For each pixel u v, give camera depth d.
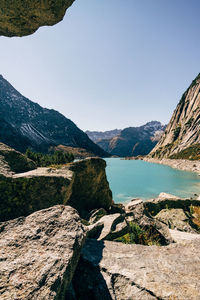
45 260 4.01
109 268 4.91
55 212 5.91
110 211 20.36
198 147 120.62
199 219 18.05
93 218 15.20
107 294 4.29
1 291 3.19
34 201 8.32
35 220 5.42
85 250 5.79
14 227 5.05
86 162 17.23
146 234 10.54
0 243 4.37
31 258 4.02
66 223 5.46
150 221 12.16
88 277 4.82
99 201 19.39
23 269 3.71
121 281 4.52
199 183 55.31
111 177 72.19
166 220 16.59
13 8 10.70
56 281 3.56
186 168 95.00
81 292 4.59
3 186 7.67
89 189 17.89
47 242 4.61
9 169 8.87
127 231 10.55
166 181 60.19
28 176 8.54
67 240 4.76
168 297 3.83
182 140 157.88
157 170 97.69
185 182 57.69
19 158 10.05
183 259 5.04
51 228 5.15
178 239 9.70
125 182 59.44
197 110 163.12
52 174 9.77
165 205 21.75
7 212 7.51
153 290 4.06
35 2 10.38
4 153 9.51
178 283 4.18
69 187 10.06
